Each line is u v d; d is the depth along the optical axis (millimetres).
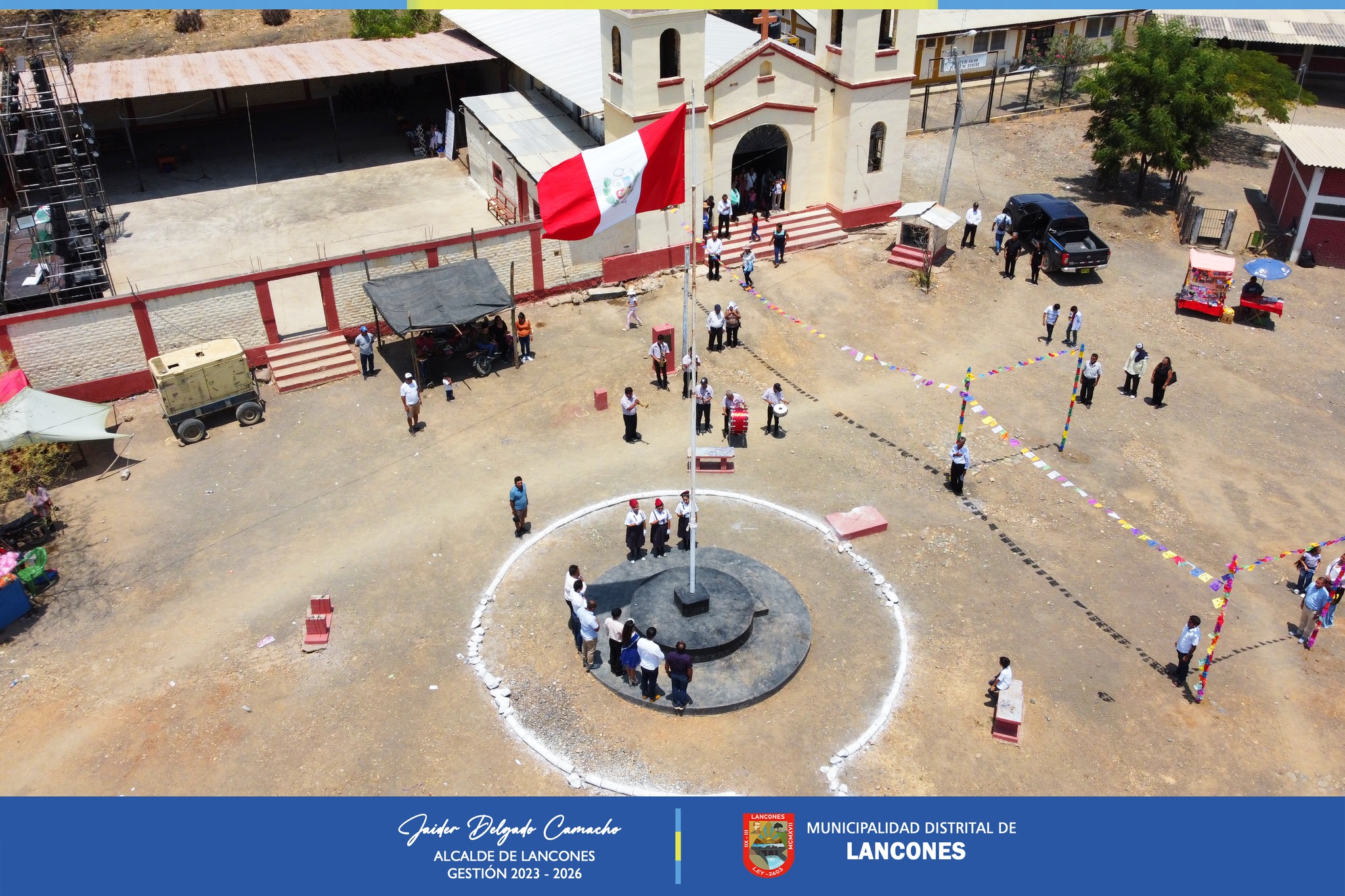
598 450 25266
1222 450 25859
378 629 19875
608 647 19203
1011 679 17812
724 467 24547
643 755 17172
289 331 29062
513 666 18984
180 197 39500
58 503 23391
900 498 23750
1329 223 34250
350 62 43062
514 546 22016
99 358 26312
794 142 34469
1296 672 19203
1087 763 17203
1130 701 18422
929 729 17750
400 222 36812
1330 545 22500
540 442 25531
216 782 16719
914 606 20516
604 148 18000
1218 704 18438
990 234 36438
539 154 34500
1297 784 16891
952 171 41375
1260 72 43969
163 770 16938
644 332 30375
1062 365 29375
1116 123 37281
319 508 23250
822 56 34250
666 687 18531
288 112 49312
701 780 16734
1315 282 34125
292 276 27656
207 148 44875
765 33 31719
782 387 28031
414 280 28062
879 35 33219
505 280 31078
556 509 23141
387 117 48625
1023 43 51156
